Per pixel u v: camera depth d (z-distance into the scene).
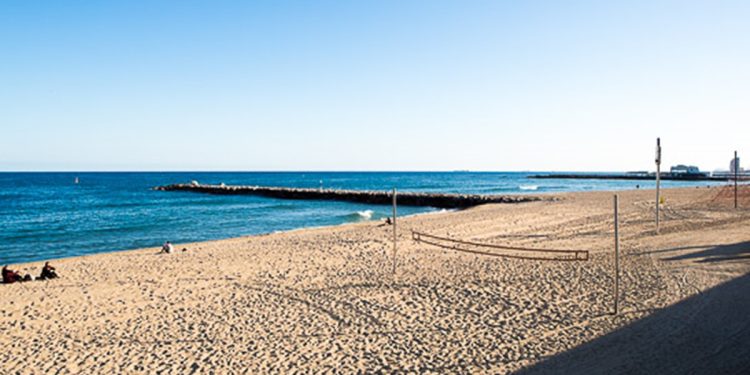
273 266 15.88
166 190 82.81
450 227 25.20
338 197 59.03
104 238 27.97
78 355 8.45
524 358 7.62
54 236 28.59
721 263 13.14
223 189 73.31
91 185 102.12
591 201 40.75
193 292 12.71
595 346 7.91
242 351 8.41
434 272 14.16
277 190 65.81
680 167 164.50
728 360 7.10
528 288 11.89
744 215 25.11
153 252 20.16
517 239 20.44
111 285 13.69
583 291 11.38
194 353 8.39
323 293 12.18
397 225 26.83
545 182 119.44
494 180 141.00
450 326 9.36
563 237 20.36
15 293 12.91
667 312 9.38
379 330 9.28
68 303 11.84
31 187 92.69
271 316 10.41
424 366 7.53
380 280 13.38
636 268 13.38
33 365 8.05
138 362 8.06
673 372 6.80
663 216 26.17
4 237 28.11
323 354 8.17
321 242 21.02
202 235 29.42
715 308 9.39
